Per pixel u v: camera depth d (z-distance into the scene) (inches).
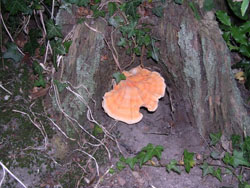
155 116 29.4
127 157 26.7
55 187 24.1
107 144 27.0
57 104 25.8
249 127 27.6
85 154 26.1
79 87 25.7
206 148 27.5
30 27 29.6
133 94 26.5
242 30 28.1
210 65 25.5
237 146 27.1
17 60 27.9
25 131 25.2
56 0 27.4
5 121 25.2
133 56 27.4
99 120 27.7
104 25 25.4
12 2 26.6
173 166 25.7
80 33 25.2
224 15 28.0
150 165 26.4
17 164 24.1
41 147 25.0
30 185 23.7
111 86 28.1
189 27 25.2
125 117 26.2
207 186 25.6
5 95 26.4
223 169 26.4
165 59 26.8
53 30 24.7
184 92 27.5
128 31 25.5
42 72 26.6
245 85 31.7
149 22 26.0
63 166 25.1
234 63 32.7
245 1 19.4
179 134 28.4
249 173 26.4
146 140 27.9
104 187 25.1
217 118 27.3
